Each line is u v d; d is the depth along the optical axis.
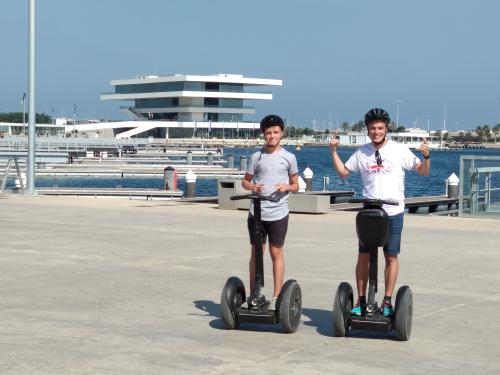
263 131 11.16
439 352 10.21
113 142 140.62
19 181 37.53
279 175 11.09
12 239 18.73
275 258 11.30
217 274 14.78
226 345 10.37
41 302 12.46
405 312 10.46
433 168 125.75
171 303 12.51
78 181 70.06
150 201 29.86
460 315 12.00
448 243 18.89
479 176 26.14
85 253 16.91
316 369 9.53
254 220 10.97
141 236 19.42
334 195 31.86
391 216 10.62
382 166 10.65
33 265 15.50
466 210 26.17
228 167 80.75
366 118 10.71
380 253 17.11
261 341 10.56
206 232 20.34
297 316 11.00
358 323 10.53
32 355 9.87
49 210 25.39
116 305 12.34
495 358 10.02
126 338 10.59
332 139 10.88
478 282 14.34
